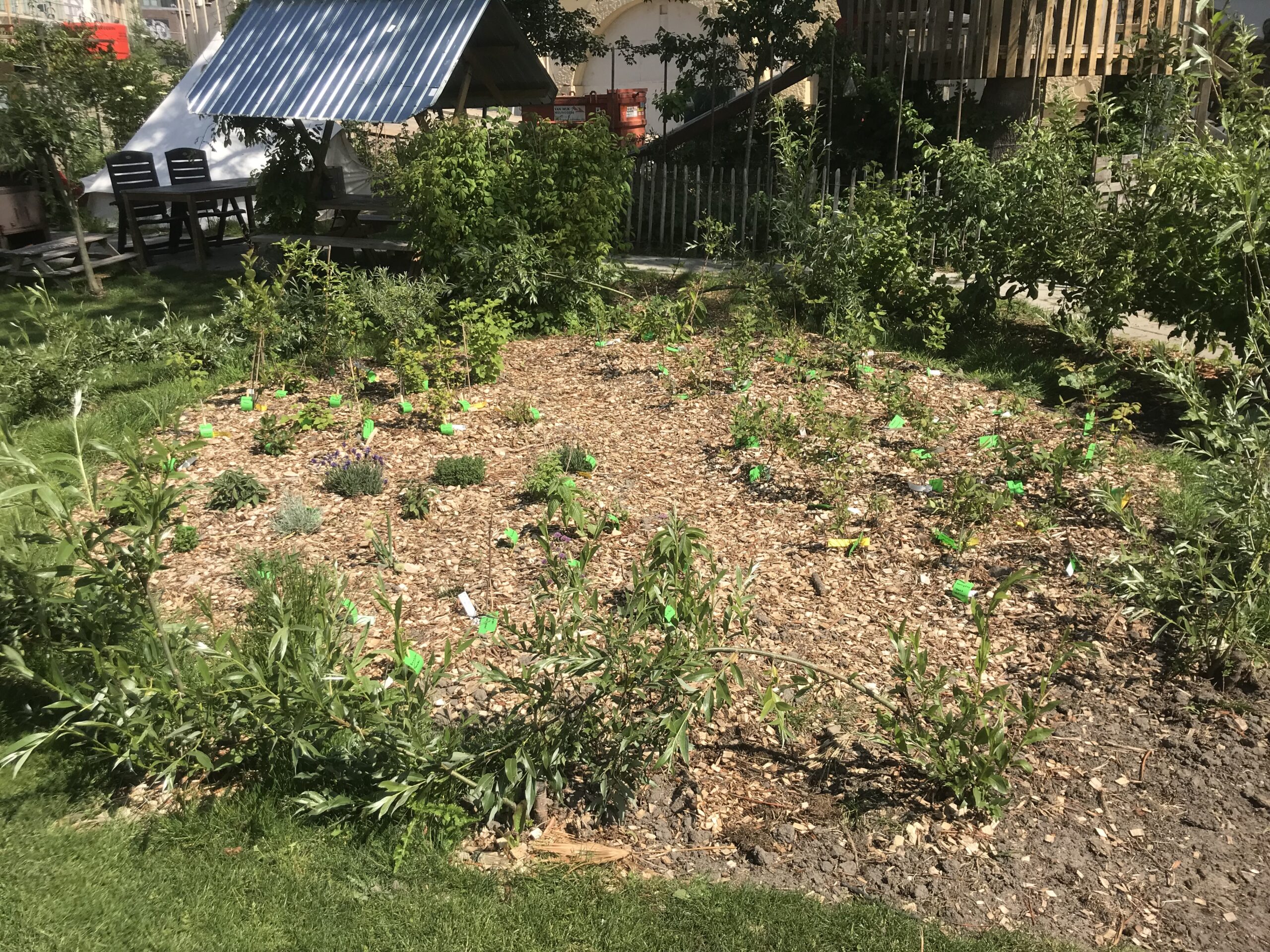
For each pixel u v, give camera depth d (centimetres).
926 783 394
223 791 389
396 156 1048
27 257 1243
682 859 361
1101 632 484
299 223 1247
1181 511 563
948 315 955
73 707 412
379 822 370
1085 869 352
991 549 563
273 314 862
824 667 443
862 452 692
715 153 1577
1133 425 696
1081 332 841
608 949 322
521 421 759
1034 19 1231
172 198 1345
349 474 641
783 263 1038
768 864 357
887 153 1447
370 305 899
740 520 605
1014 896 341
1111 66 1202
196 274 1333
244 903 340
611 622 388
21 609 420
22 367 787
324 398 818
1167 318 801
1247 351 684
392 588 527
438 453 704
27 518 587
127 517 592
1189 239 740
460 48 1065
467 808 379
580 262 1020
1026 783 394
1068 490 616
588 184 1018
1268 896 337
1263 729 416
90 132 1213
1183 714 428
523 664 458
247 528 598
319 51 1124
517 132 1030
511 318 1017
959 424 738
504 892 346
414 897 342
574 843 368
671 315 962
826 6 1795
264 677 371
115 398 823
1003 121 1338
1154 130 922
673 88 2441
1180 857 356
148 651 377
